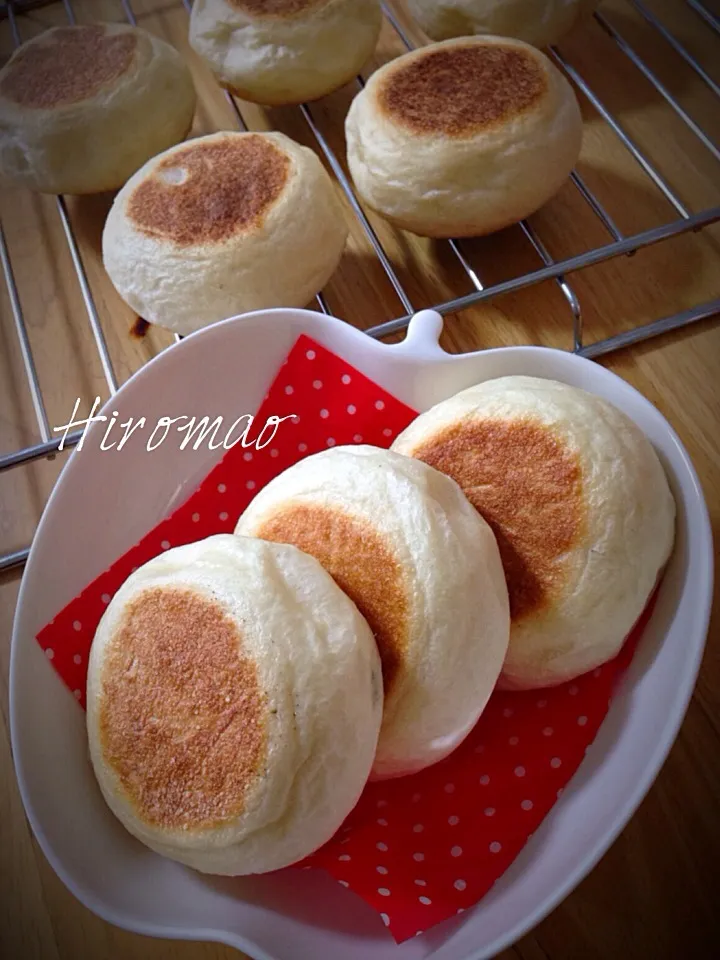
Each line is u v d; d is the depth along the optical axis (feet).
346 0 0.90
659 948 0.55
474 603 0.50
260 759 0.46
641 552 0.54
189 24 1.05
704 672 0.64
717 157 0.88
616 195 0.90
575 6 0.91
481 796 0.54
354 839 0.53
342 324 0.63
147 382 0.63
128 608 0.53
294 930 0.50
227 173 0.77
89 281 0.92
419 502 0.51
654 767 0.48
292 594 0.49
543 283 0.84
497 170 0.75
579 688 0.56
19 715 0.54
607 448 0.55
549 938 0.57
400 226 0.83
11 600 0.75
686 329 0.79
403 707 0.50
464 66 0.79
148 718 0.50
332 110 1.03
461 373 0.63
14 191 1.00
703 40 1.01
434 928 0.50
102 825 0.54
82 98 0.86
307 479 0.56
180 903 0.51
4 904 0.62
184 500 0.68
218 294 0.74
